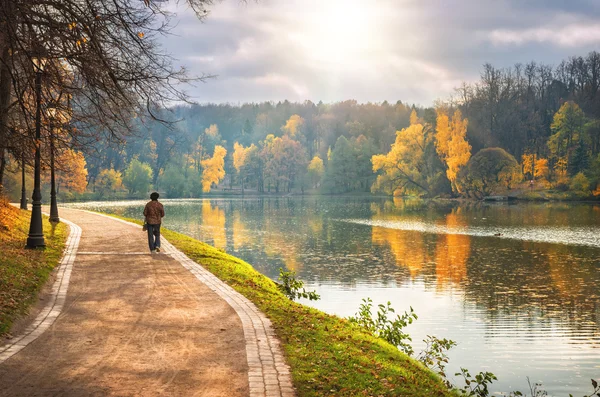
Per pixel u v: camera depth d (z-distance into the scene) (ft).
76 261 56.80
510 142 364.17
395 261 108.17
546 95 398.01
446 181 342.44
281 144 490.08
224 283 46.78
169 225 184.85
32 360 25.81
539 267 100.99
